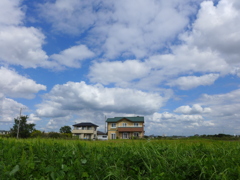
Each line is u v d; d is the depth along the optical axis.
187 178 3.42
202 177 3.41
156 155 4.26
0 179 2.91
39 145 5.06
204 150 5.12
